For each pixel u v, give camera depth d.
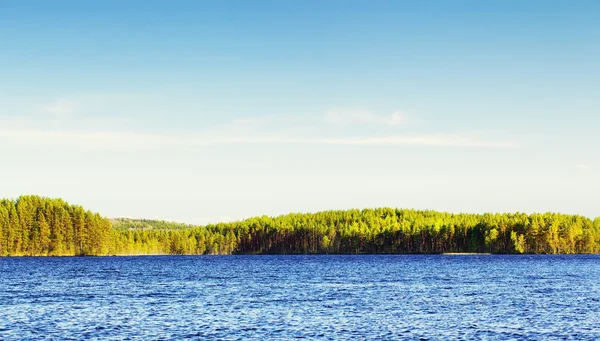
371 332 55.09
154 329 56.44
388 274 135.62
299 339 52.00
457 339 51.97
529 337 52.72
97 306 72.56
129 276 130.50
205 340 51.50
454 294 86.50
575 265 176.25
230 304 74.31
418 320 61.47
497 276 126.69
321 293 88.44
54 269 161.25
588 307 70.69
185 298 81.44
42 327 57.47
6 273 142.38
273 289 95.44
